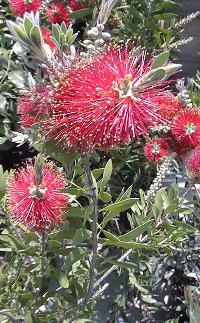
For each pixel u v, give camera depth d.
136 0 0.60
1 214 0.37
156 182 0.37
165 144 0.36
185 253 0.49
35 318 0.36
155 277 0.50
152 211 0.37
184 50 0.73
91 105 0.22
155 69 0.21
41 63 0.25
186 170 0.36
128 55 0.24
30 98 0.27
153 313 0.53
